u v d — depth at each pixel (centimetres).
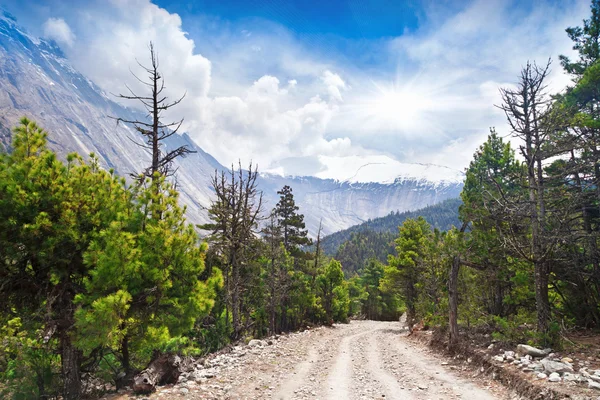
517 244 1498
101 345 1081
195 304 1185
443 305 2298
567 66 1928
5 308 1046
